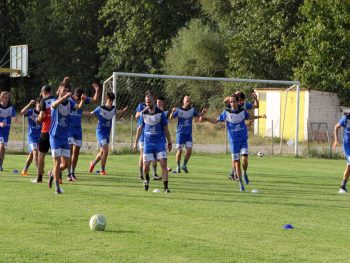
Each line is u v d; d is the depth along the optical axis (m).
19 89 81.31
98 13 74.75
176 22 66.19
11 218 12.48
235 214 13.72
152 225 12.11
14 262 9.02
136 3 65.06
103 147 21.61
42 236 10.84
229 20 62.75
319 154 34.59
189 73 62.22
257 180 21.47
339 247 10.55
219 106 47.00
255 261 9.42
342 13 43.41
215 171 24.53
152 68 64.19
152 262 9.23
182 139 23.67
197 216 13.31
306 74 45.69
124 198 15.77
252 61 54.19
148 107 17.27
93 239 10.70
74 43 75.12
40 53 76.31
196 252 9.92
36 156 20.84
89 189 17.48
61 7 74.62
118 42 66.00
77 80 76.44
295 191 18.45
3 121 21.83
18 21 80.81
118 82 42.72
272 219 13.20
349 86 43.66
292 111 47.00
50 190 17.03
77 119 19.94
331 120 47.12
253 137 45.91
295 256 9.80
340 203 15.98
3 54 79.81
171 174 23.08
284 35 52.75
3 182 18.73
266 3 53.69
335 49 43.84
